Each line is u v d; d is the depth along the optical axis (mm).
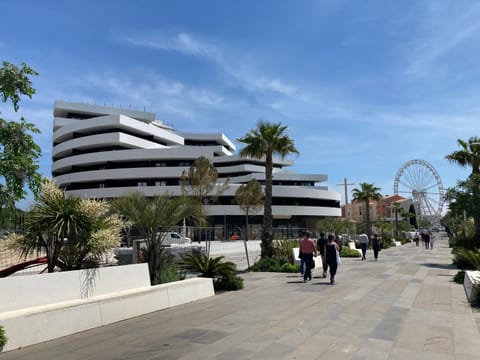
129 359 5391
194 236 25328
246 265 21328
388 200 120250
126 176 57688
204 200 30875
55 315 6520
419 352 5766
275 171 72500
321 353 5672
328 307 9125
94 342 6250
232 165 74375
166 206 11484
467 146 26719
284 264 17766
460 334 6789
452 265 20688
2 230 8711
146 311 8523
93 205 9219
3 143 6461
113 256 11664
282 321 7699
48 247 9211
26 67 6695
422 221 100812
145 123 63750
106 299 7551
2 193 6320
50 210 8820
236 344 6105
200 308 9148
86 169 62312
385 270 18000
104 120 59656
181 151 59625
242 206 42719
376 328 7160
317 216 65688
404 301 9961
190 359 5375
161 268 11570
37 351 5777
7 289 6406
